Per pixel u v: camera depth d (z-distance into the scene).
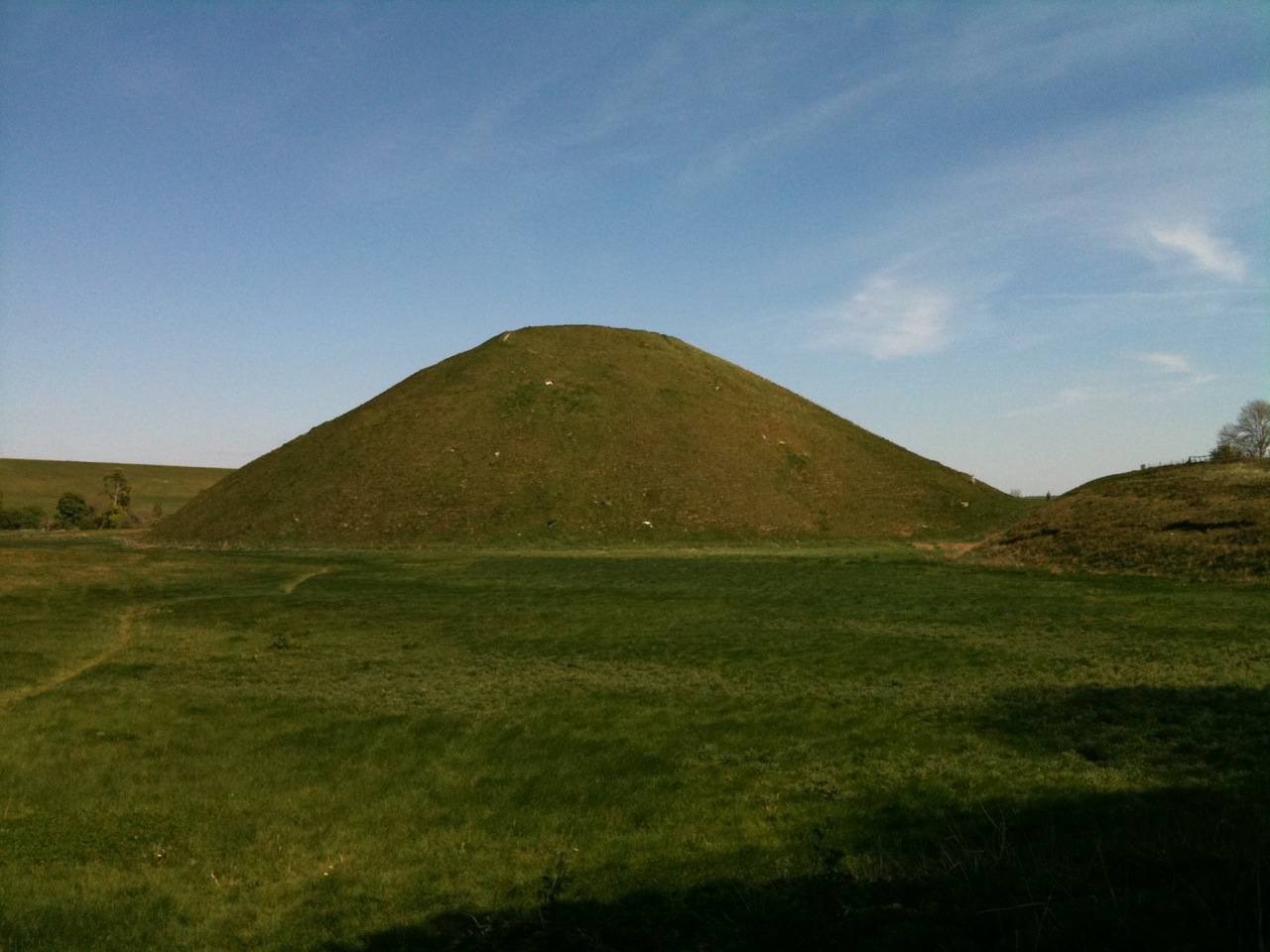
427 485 95.06
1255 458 62.34
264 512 93.25
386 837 13.62
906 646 28.62
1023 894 9.05
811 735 18.53
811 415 126.94
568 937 9.42
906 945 8.09
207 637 32.59
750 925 9.25
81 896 11.45
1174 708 18.84
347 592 45.59
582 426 106.81
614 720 20.27
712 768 16.61
